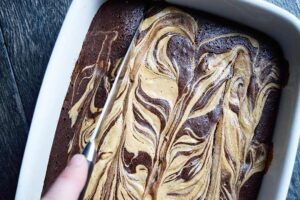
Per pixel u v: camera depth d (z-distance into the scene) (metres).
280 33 0.40
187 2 0.40
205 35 0.41
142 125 0.38
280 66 0.40
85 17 0.39
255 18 0.40
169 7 0.41
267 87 0.40
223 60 0.40
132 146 0.38
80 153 0.37
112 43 0.40
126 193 0.37
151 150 0.38
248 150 0.39
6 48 0.43
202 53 0.40
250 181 0.39
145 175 0.37
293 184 0.43
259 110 0.40
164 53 0.40
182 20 0.41
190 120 0.39
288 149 0.37
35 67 0.43
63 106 0.39
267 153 0.39
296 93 0.38
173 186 0.38
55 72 0.37
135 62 0.39
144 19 0.40
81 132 0.38
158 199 0.37
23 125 0.43
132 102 0.38
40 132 0.36
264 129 0.39
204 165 0.38
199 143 0.38
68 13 0.37
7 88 0.43
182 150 0.38
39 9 0.43
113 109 0.38
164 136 0.38
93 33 0.40
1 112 0.43
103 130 0.38
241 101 0.40
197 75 0.40
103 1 0.41
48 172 0.38
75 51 0.39
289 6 0.44
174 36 0.40
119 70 0.39
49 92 0.36
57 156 0.38
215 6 0.40
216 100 0.39
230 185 0.38
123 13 0.41
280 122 0.39
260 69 0.40
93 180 0.37
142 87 0.39
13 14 0.43
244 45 0.41
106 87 0.39
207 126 0.39
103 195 0.37
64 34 0.37
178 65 0.40
